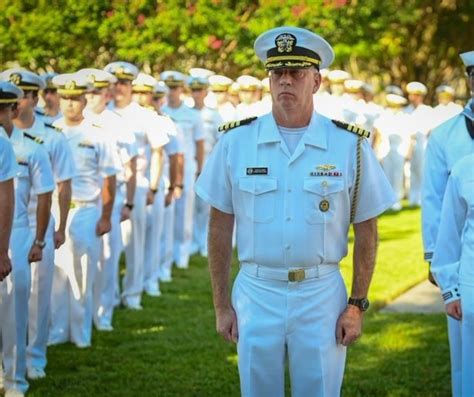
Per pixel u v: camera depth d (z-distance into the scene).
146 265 13.70
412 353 10.48
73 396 8.85
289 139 6.24
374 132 24.03
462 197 6.54
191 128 15.65
